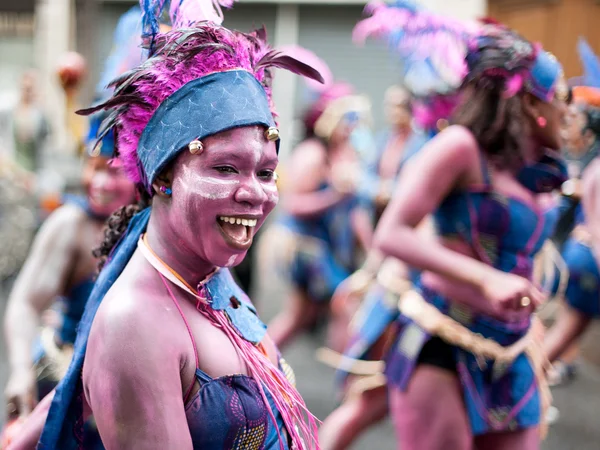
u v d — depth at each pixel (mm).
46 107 9492
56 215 2396
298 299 4426
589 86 3014
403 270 2777
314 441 1459
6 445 1707
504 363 2166
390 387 2318
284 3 9227
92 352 1252
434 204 2131
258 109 1286
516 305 2035
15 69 10172
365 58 9203
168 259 1312
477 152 2125
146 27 1379
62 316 2406
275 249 4449
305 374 4648
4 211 6957
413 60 2750
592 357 5223
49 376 2336
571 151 3129
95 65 9547
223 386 1275
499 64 2074
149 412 1200
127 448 1206
